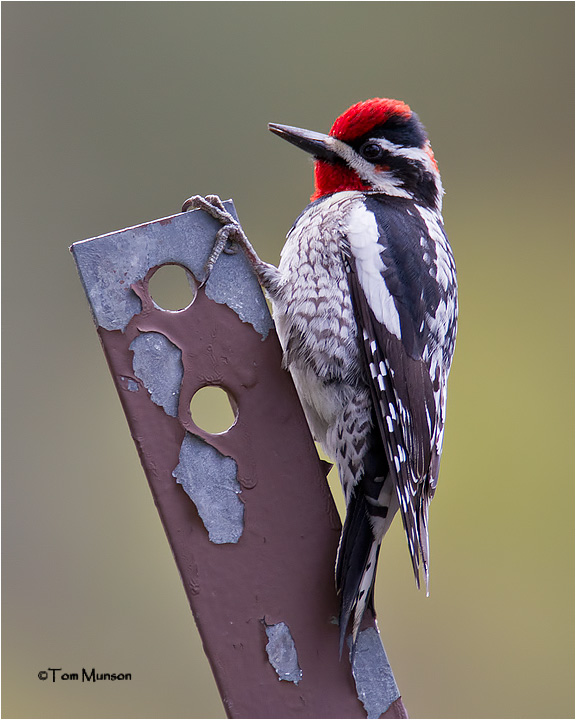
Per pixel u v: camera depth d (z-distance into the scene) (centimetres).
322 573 528
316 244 618
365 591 550
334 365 605
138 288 519
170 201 1234
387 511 591
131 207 1230
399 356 611
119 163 1240
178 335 522
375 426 602
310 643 523
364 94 1298
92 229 1224
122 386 512
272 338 538
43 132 1241
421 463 617
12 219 1221
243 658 514
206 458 519
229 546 518
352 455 601
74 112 1248
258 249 1210
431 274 636
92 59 1265
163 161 1245
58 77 1252
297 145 694
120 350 514
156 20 1272
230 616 514
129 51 1271
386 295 611
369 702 531
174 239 529
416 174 689
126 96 1261
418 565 586
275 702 515
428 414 624
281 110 1255
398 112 689
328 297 609
